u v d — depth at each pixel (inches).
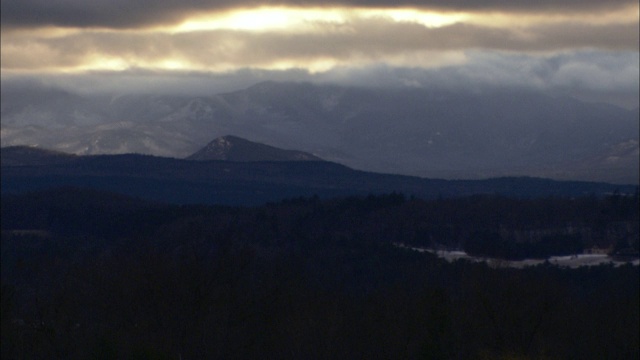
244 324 4586.6
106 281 4611.2
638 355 4852.4
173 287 4507.9
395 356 4392.2
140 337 4165.8
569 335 4845.0
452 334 4397.1
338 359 4355.3
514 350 4537.4
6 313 4552.2
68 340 4286.4
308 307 4672.7
